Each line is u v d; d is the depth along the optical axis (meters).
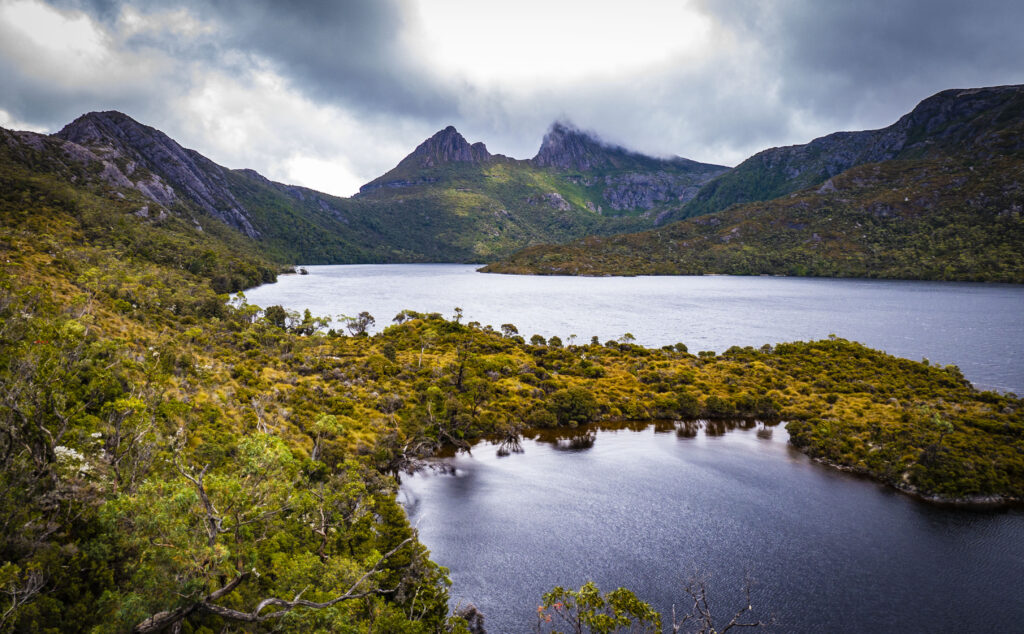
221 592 24.36
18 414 32.47
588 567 52.34
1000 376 136.25
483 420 92.94
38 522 28.64
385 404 94.19
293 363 119.00
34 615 23.02
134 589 24.33
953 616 45.84
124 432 37.16
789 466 79.31
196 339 118.69
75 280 134.25
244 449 28.42
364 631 29.23
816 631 43.69
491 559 53.47
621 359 141.50
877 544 57.25
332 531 43.16
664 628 43.47
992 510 64.88
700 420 102.12
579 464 79.56
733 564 53.25
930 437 77.25
